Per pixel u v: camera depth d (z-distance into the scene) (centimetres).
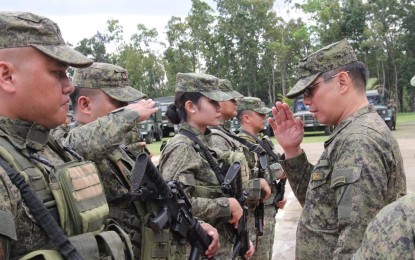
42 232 164
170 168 308
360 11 4219
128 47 4688
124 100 279
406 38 4672
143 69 4616
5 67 172
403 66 4756
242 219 338
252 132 509
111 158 244
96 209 182
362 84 255
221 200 308
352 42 4344
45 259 155
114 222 215
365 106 250
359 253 127
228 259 324
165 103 2625
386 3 4466
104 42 4831
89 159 227
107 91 279
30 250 161
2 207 147
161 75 4844
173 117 350
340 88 253
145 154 225
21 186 158
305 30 4169
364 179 220
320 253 245
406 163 1203
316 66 258
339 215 224
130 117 232
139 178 221
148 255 242
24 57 172
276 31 4322
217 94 339
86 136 226
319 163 248
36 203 160
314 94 260
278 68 4609
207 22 4503
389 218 122
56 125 186
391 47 4728
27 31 173
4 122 175
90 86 280
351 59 254
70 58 179
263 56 4409
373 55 4438
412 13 4569
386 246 119
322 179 244
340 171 227
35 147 181
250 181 389
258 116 507
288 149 293
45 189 170
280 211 784
